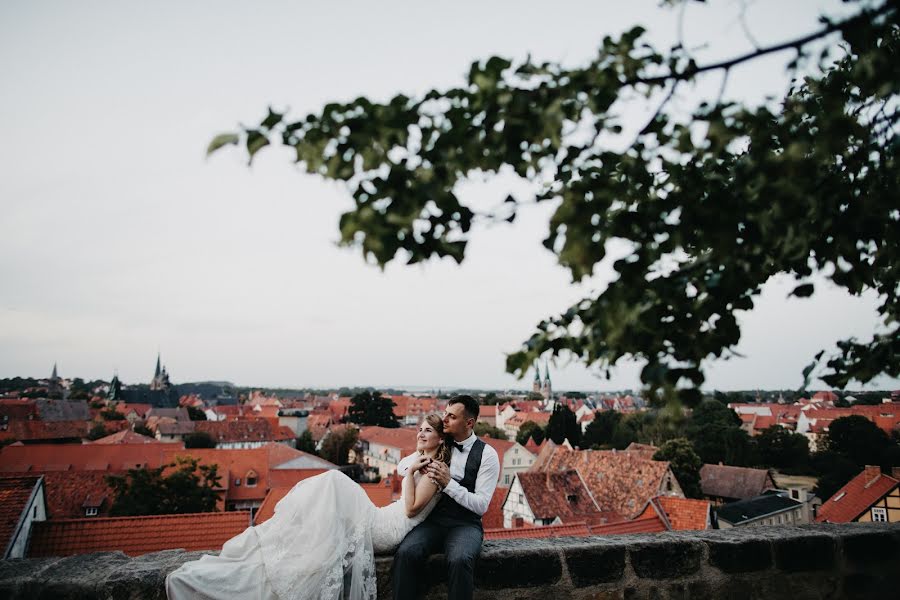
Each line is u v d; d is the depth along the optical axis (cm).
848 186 249
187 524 1717
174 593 335
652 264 226
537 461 5997
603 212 207
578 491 3697
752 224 229
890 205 237
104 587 346
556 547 407
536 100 204
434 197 189
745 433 7606
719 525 4881
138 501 3125
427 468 400
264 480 5022
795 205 205
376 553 399
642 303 220
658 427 7544
